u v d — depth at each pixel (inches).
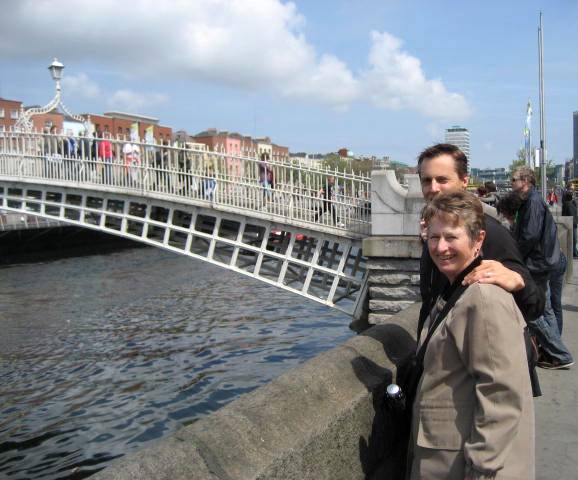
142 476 74.3
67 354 622.8
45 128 705.6
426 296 115.5
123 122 2812.5
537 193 219.1
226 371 554.9
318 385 111.1
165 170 592.4
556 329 231.8
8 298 975.0
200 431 86.9
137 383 522.9
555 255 217.5
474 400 87.3
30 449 388.5
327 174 530.3
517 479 79.8
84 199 642.2
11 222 1594.5
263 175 552.4
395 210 456.4
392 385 107.9
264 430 92.0
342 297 561.6
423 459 90.8
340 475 104.0
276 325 748.6
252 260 643.5
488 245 105.0
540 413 187.2
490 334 82.3
